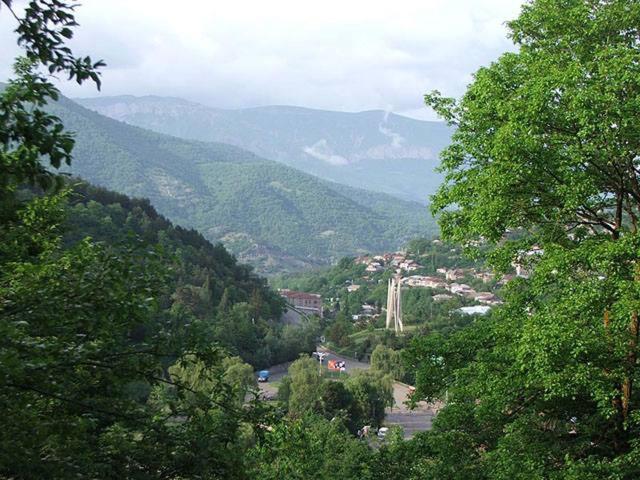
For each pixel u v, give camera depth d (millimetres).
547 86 14023
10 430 7570
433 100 17547
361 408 71812
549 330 13195
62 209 10352
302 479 18203
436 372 16938
